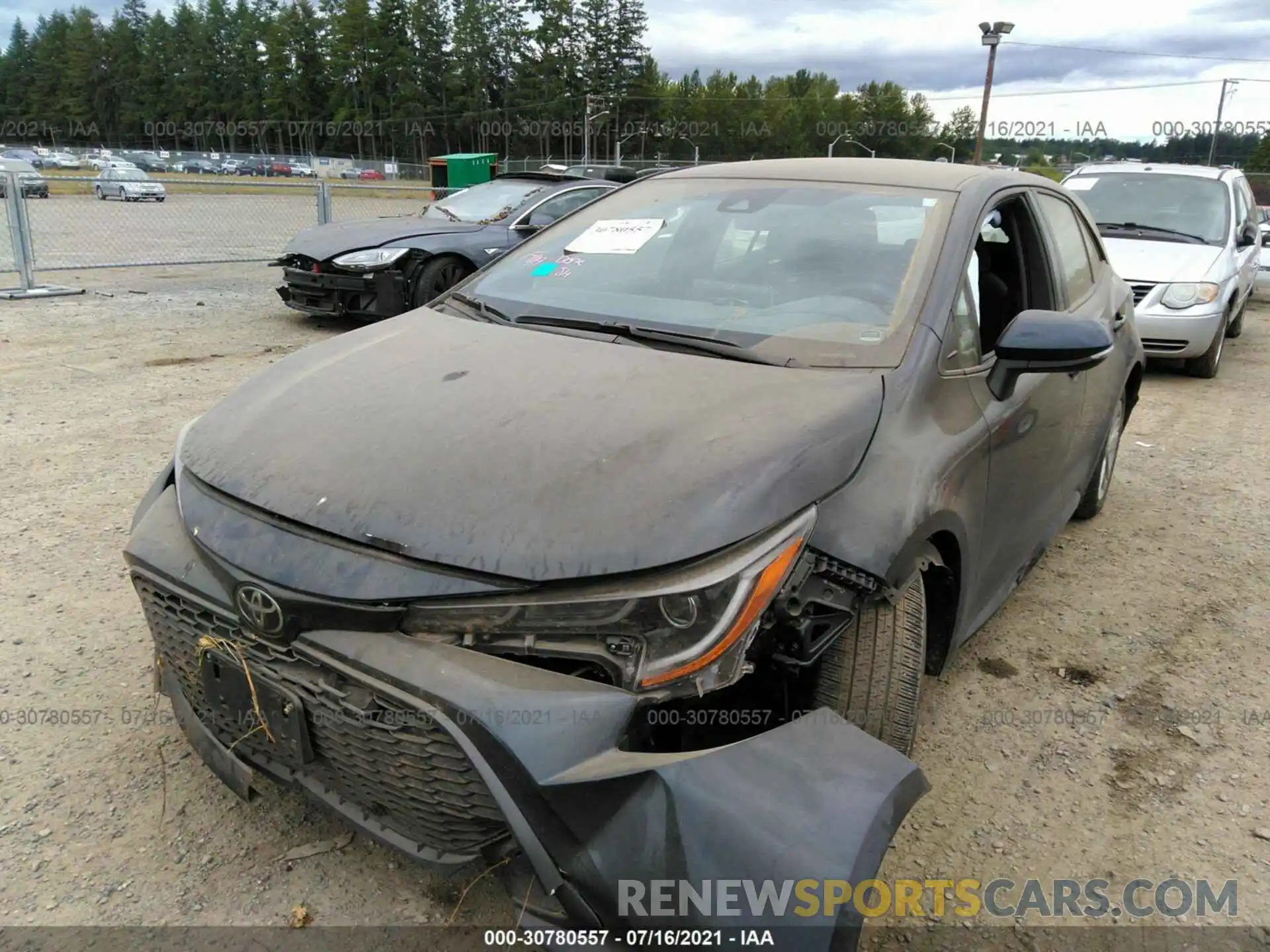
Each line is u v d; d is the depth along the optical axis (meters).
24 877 2.28
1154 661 3.52
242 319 9.91
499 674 1.76
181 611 2.15
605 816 1.67
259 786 2.63
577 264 3.29
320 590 1.88
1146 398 7.85
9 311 9.67
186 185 14.21
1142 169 9.68
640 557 1.79
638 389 2.33
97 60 101.38
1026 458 2.98
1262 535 4.82
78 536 4.20
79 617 3.49
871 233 2.99
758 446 2.04
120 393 6.57
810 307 2.73
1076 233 4.05
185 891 2.27
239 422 2.45
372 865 2.37
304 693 1.92
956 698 3.23
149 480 4.92
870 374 2.41
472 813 1.80
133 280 12.60
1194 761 2.93
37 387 6.66
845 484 2.08
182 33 97.50
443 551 1.86
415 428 2.21
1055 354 2.57
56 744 2.77
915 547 2.18
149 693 3.04
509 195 10.17
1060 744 2.99
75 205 22.72
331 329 9.45
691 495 1.89
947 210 3.00
